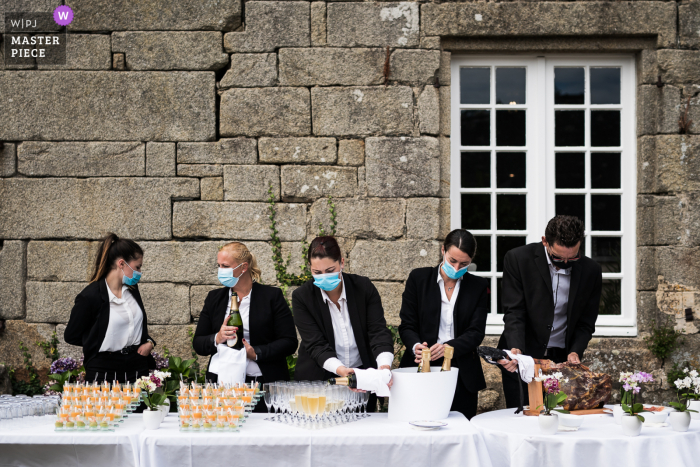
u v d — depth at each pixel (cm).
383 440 237
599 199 474
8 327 445
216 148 451
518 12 454
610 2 454
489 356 281
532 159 474
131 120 450
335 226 449
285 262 448
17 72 450
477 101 478
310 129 453
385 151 450
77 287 445
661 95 457
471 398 318
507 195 475
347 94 452
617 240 473
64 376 367
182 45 452
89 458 245
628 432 242
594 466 237
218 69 457
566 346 326
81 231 446
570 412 281
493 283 468
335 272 288
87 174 449
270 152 450
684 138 452
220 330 297
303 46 454
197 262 446
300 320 301
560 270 321
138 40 451
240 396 257
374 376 259
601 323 463
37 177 449
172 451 237
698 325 444
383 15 454
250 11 453
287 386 257
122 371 325
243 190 450
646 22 454
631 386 255
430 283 327
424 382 262
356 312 299
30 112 449
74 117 450
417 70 453
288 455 238
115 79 450
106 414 250
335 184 451
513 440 243
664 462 240
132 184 448
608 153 476
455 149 473
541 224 470
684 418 252
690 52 455
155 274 446
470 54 476
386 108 452
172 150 450
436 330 321
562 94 477
